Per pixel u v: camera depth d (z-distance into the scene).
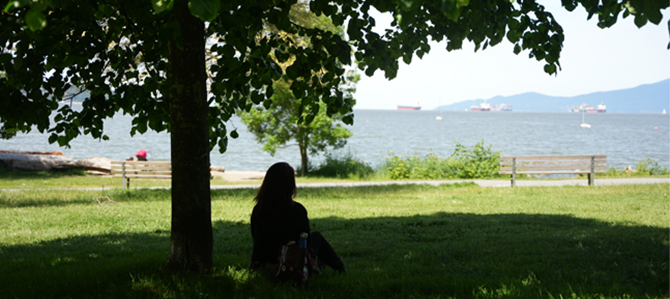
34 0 1.76
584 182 16.97
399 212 10.10
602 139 70.12
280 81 20.41
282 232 4.27
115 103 5.38
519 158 15.38
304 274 4.14
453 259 5.70
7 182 17.66
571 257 5.64
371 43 4.82
